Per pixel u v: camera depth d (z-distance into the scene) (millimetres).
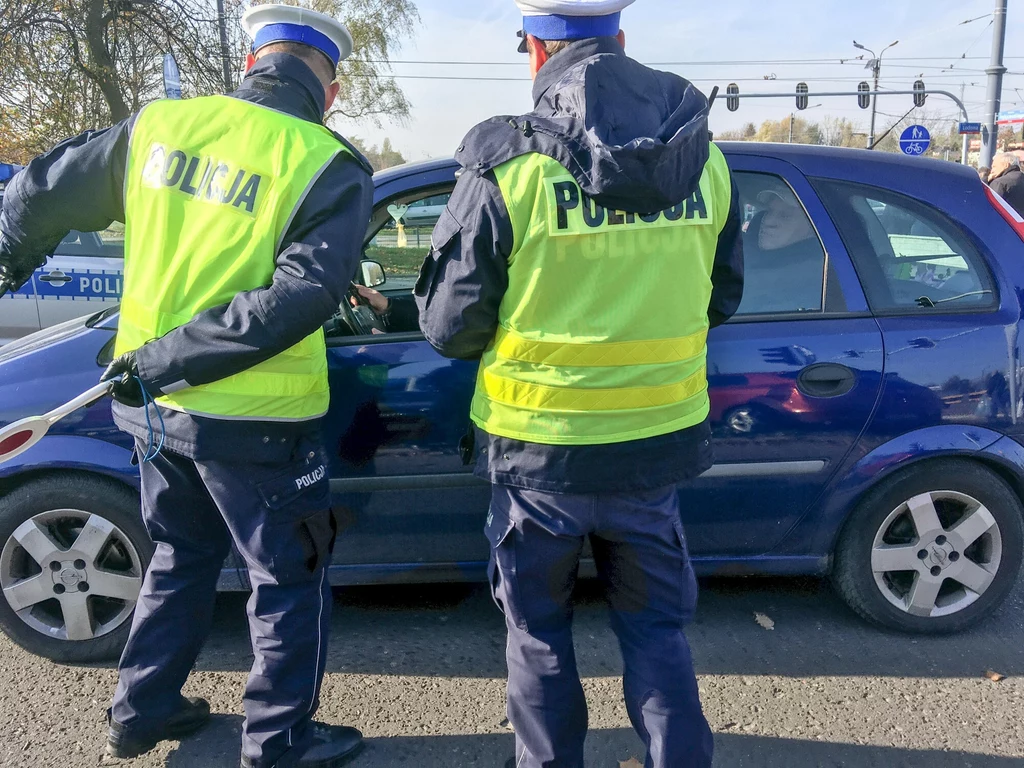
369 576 2773
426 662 2779
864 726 2432
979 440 2682
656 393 1786
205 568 2266
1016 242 2764
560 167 1657
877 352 2633
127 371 1908
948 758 2299
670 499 1893
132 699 2225
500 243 1684
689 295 1796
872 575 2805
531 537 1837
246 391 1959
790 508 2732
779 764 2283
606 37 1771
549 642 1888
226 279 1904
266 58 2090
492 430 1852
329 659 2793
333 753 2242
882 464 2682
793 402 2621
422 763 2297
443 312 1795
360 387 2564
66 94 14375
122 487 2621
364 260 2918
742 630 2945
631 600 1896
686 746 1822
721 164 1910
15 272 2258
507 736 2410
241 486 2018
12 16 13562
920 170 2809
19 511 2605
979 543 2840
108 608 2791
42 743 2371
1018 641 2865
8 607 2666
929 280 2730
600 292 1711
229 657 2803
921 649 2816
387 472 2619
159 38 15156
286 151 1900
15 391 2584
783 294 2678
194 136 1961
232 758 2316
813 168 2756
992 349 2664
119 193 2105
